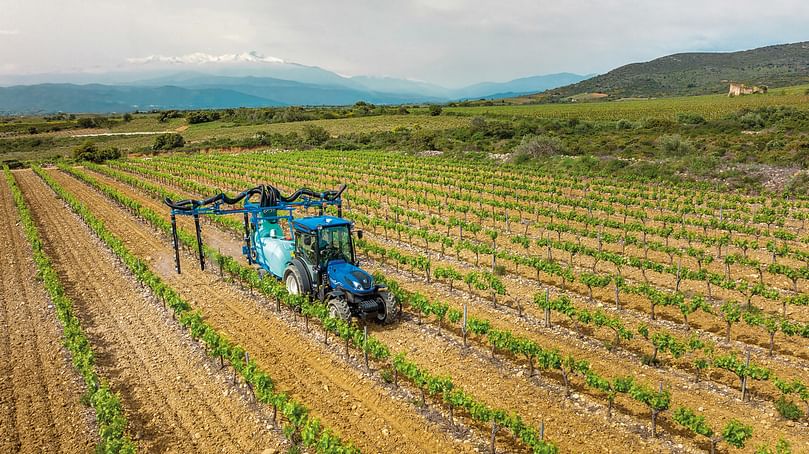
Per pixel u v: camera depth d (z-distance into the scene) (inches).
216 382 455.2
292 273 622.5
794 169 1405.0
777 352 495.5
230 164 2055.9
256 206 747.4
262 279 649.0
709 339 525.3
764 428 382.6
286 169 1919.3
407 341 533.0
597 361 486.3
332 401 426.0
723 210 1101.7
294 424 366.3
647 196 1235.2
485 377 461.7
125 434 382.3
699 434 378.6
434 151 2353.6
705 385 442.6
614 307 611.8
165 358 498.9
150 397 432.5
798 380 442.3
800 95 4040.4
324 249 585.0
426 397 432.5
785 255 759.7
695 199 1226.6
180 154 2792.8
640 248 851.4
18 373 474.0
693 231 959.6
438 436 381.1
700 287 674.2
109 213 1210.0
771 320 488.7
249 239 764.0
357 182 1585.9
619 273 722.2
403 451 365.1
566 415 404.2
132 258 749.9
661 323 566.3
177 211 740.7
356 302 556.4
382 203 1290.6
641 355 497.0
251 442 374.6
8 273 771.4
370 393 437.7
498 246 881.5
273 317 595.2
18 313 613.9
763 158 1565.0
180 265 798.5
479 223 1043.9
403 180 1610.5
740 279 705.0
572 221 1054.4
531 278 721.0
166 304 627.8
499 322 575.8
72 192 1544.0
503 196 1249.4
